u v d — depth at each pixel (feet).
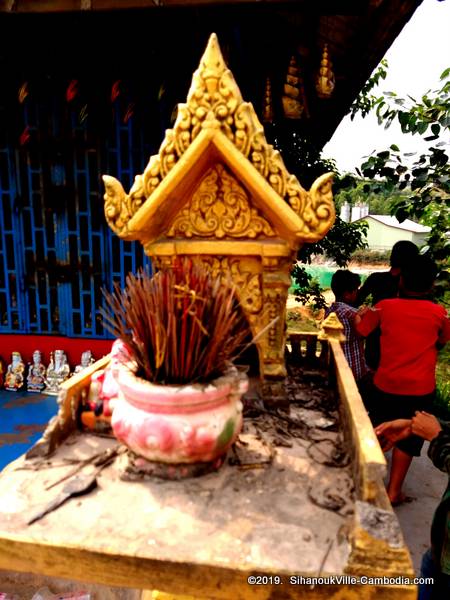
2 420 11.78
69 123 12.59
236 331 6.47
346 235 22.90
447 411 15.81
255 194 5.45
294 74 11.48
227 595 3.50
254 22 9.71
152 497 4.24
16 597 6.77
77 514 3.99
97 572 3.63
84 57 11.25
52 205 13.07
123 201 5.44
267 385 6.00
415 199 13.60
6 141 12.82
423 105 13.39
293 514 4.01
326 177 5.13
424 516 10.06
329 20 10.17
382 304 10.27
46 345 13.84
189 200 5.88
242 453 4.97
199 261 5.88
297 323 38.29
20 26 9.64
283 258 5.68
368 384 11.25
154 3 8.03
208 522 3.91
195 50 10.78
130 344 4.59
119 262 13.35
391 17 8.97
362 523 3.36
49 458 4.85
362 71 12.48
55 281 13.52
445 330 10.07
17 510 4.03
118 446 5.07
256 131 5.13
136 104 12.28
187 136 5.15
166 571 3.52
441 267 14.28
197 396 4.22
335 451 5.05
